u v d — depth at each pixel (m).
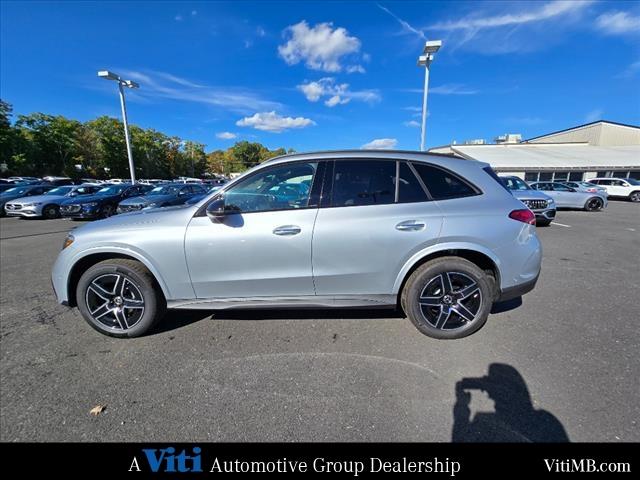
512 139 38.34
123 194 13.05
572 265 5.09
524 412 1.93
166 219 2.73
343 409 1.98
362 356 2.54
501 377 2.25
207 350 2.65
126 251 2.69
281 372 2.35
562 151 30.27
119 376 2.32
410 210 2.62
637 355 2.50
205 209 2.68
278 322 3.12
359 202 2.64
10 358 2.56
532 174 25.44
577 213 13.14
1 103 39.69
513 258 2.68
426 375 2.29
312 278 2.66
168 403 2.05
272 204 2.67
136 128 58.22
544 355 2.51
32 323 3.18
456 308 2.73
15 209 12.73
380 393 2.11
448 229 2.60
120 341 2.82
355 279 2.67
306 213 2.61
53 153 46.94
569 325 3.01
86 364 2.47
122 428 1.86
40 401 2.07
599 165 23.98
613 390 2.09
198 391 2.16
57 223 11.68
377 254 2.62
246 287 2.70
